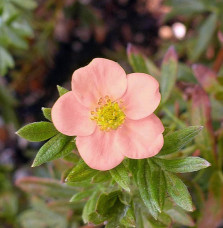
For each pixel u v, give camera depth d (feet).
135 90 0.56
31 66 1.23
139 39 1.31
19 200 0.99
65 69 1.30
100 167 0.55
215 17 0.95
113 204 0.60
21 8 1.04
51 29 1.14
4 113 1.16
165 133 0.58
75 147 0.57
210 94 0.80
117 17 1.32
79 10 1.20
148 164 0.58
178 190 0.57
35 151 1.13
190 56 1.03
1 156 1.24
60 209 0.76
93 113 0.56
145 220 0.62
